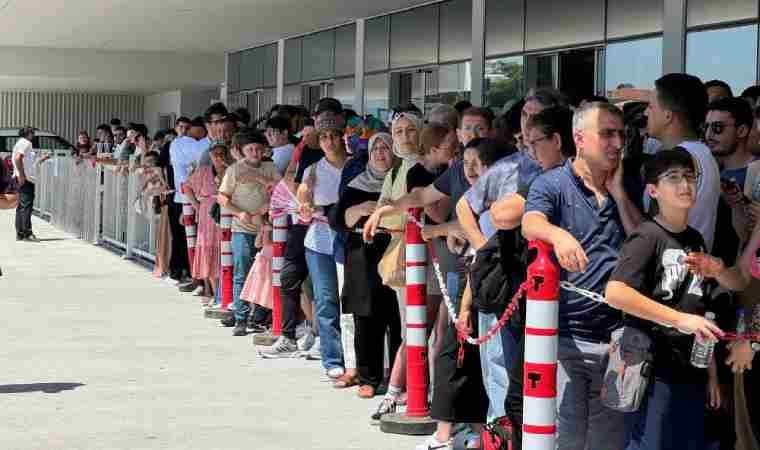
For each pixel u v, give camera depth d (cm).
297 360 1140
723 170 704
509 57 1916
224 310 1409
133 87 4006
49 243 2481
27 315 1430
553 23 1781
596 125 570
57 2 2384
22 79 3719
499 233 649
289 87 3034
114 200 2272
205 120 1497
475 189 708
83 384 1018
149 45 3347
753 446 640
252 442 823
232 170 1284
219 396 974
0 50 3497
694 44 1442
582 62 1706
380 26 2456
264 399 964
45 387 1004
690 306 546
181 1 2288
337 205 945
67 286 1733
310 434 846
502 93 1939
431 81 2220
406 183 868
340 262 1016
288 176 1122
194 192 1525
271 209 1180
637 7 1570
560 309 582
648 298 542
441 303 849
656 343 546
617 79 1614
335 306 1030
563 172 583
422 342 853
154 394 980
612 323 579
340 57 2692
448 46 2152
